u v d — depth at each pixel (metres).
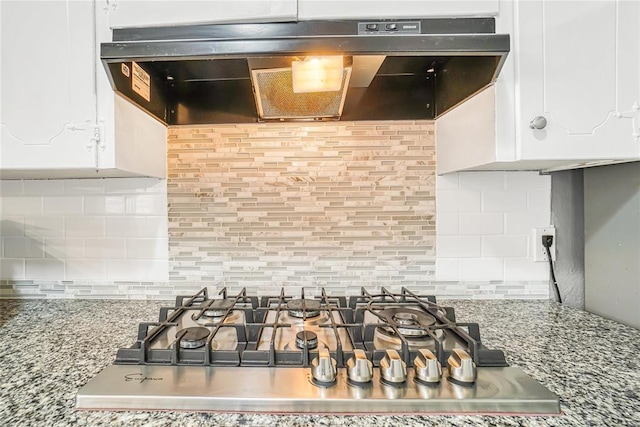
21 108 0.78
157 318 0.94
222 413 0.52
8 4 0.78
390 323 0.72
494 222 1.11
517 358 0.68
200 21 0.72
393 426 0.49
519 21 0.74
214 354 0.62
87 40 0.78
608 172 0.91
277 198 1.11
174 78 1.07
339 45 0.70
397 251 1.11
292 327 0.81
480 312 0.98
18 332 0.84
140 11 0.74
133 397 0.53
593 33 0.74
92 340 0.78
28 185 1.12
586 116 0.74
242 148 1.11
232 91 1.10
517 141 0.75
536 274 1.11
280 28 0.70
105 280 1.12
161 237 1.12
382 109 1.10
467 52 0.70
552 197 1.09
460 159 0.93
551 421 0.50
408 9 0.71
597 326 0.86
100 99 0.78
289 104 0.98
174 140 1.11
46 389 0.57
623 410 0.52
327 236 1.11
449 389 0.54
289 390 0.54
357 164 1.11
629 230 0.86
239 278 1.12
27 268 1.13
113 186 1.11
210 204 1.12
